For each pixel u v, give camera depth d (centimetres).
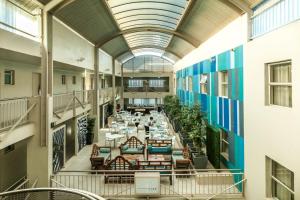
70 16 1221
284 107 716
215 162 1254
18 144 1164
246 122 973
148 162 1170
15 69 1080
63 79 1695
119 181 1129
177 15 1639
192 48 2097
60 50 1190
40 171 1004
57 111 1246
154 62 3897
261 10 873
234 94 1104
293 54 668
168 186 1080
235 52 1083
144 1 1495
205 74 1659
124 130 1970
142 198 985
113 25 1752
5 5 860
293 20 687
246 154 977
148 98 3944
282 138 721
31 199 969
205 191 1025
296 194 659
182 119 1614
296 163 654
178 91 3023
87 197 361
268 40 800
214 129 1289
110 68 2773
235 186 1063
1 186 1020
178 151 1370
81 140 1744
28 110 916
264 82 830
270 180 826
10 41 771
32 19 1004
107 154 1373
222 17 1201
